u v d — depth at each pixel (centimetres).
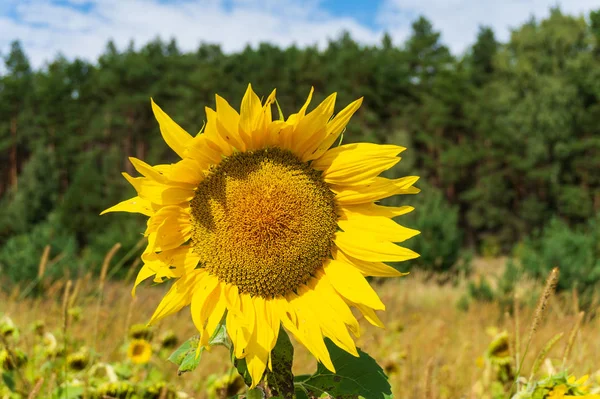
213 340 200
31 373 334
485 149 5044
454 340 622
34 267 1361
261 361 189
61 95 6838
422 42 6362
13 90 6662
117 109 6456
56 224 1576
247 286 208
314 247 214
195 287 207
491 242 4716
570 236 1373
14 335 354
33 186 5131
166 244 208
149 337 398
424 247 2005
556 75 4847
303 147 220
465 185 5334
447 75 5488
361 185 219
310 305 208
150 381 334
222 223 209
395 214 221
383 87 5819
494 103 5116
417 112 5594
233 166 216
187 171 210
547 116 4628
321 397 197
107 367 325
